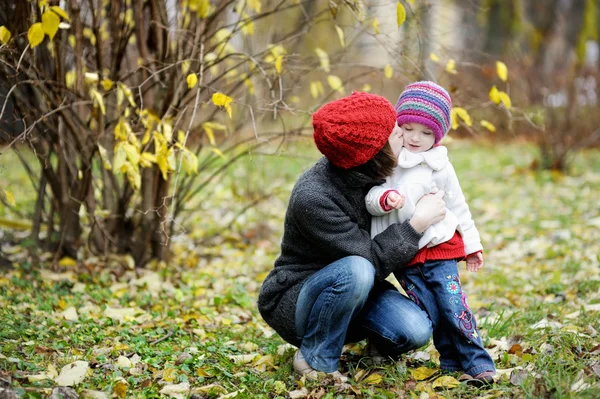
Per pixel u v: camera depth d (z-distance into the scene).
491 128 4.55
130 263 5.13
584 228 6.52
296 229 3.09
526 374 3.01
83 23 4.72
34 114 4.71
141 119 4.32
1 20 4.46
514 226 6.98
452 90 4.64
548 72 11.48
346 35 5.25
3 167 4.25
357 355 3.46
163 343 3.61
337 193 2.99
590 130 11.54
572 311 4.12
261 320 4.26
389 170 2.98
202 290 4.77
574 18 15.00
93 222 5.05
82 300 4.37
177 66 4.65
